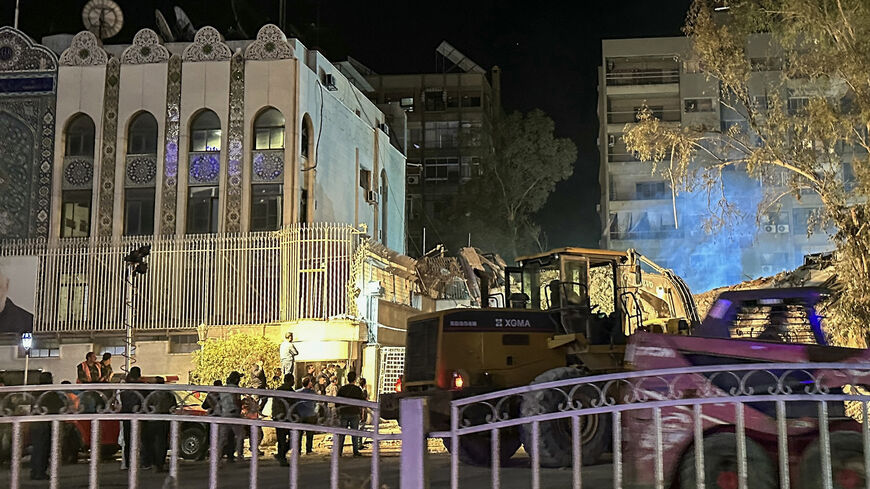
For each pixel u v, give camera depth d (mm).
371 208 35438
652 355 8461
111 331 25812
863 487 7711
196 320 25531
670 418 8047
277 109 28297
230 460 14367
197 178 28234
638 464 8047
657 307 17609
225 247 25922
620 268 14773
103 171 28500
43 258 26500
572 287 13820
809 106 20375
